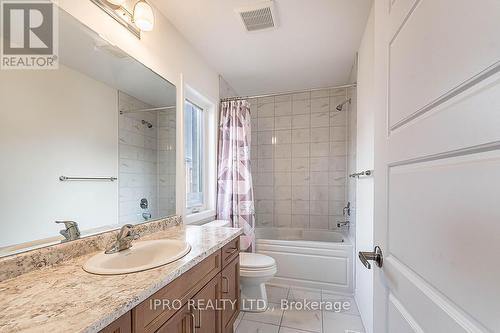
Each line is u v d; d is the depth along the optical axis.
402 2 0.66
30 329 0.55
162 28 1.68
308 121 3.23
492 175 0.36
